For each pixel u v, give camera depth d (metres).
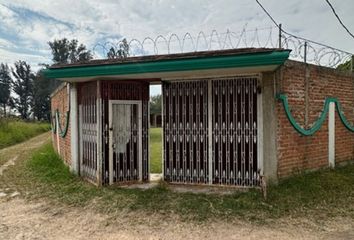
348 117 10.23
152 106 39.56
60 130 13.41
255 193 7.07
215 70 7.04
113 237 5.38
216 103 8.06
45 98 69.12
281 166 7.62
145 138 8.89
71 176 9.57
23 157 15.69
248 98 7.73
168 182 8.55
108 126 8.36
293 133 7.96
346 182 8.05
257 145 7.65
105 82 8.30
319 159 8.84
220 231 5.47
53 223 6.10
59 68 8.03
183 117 8.42
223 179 8.02
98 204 6.95
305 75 8.34
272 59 6.26
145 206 6.66
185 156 8.43
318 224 5.70
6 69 76.44
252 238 5.17
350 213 6.21
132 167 8.72
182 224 5.80
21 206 7.21
